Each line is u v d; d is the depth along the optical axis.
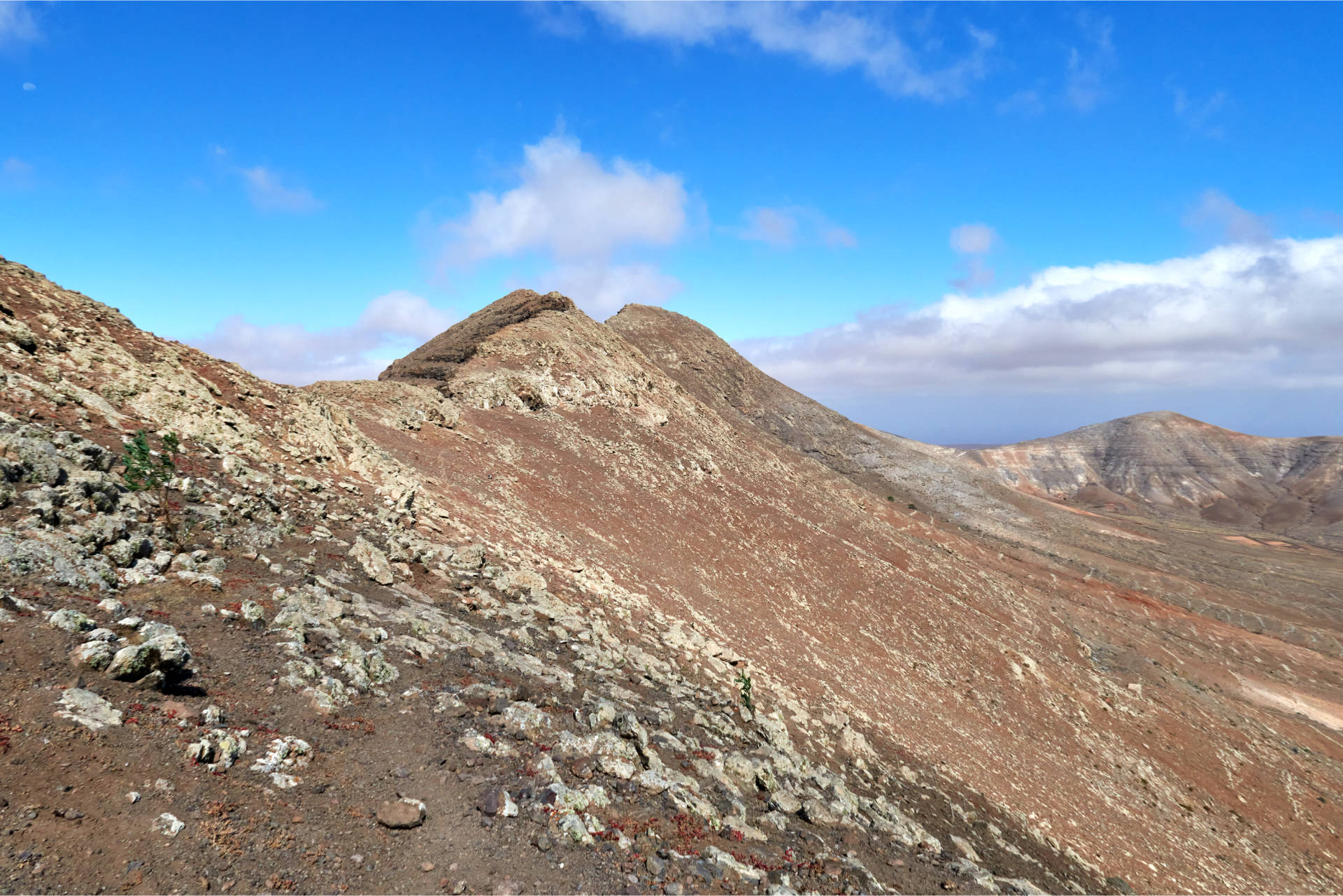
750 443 133.25
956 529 173.75
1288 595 173.00
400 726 16.64
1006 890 22.42
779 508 99.81
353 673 17.73
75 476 19.44
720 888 14.77
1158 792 60.59
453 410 72.62
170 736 12.35
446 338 123.88
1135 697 80.75
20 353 25.69
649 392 117.62
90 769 10.66
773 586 69.75
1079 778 55.28
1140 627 120.88
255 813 11.69
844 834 22.02
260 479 28.31
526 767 16.69
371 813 13.16
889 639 69.56
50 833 9.21
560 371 100.75
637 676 28.80
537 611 30.59
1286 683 111.75
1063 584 142.25
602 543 56.31
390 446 53.22
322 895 10.69
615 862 14.32
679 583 55.50
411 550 30.17
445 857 12.65
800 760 27.88
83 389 26.33
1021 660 77.12
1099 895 32.31
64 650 13.04
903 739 43.12
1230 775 69.19
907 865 21.66
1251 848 56.72
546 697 21.41
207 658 15.57
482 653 23.09
